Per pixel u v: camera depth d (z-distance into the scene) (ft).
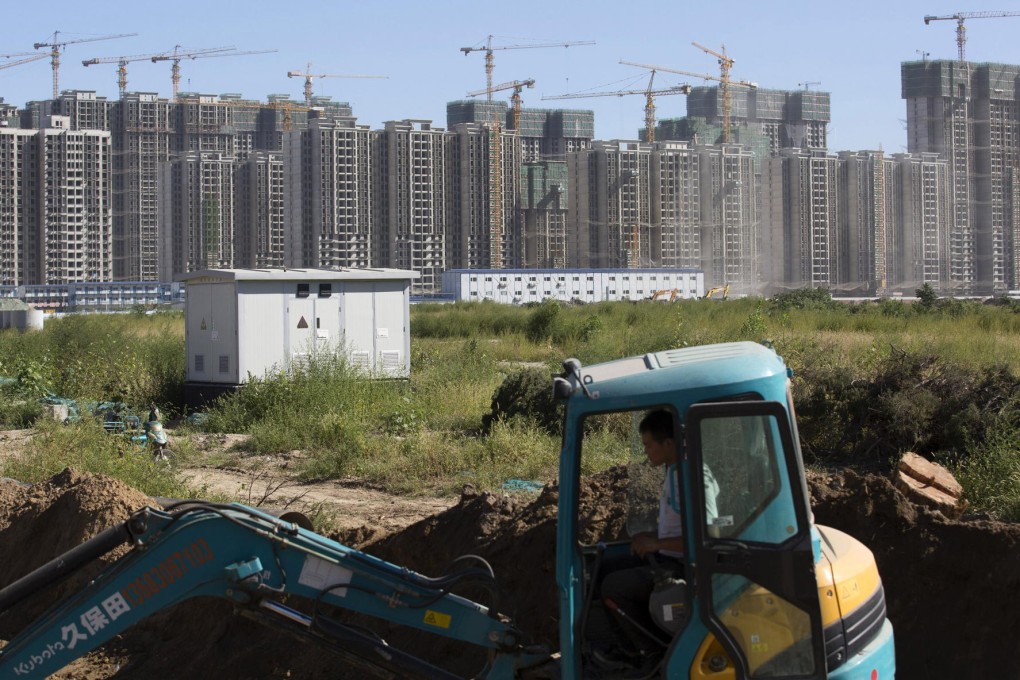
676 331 88.02
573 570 17.44
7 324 141.79
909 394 46.09
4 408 67.10
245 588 18.49
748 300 187.01
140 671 26.99
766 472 16.37
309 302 69.41
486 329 140.26
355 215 489.26
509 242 534.37
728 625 16.49
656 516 18.26
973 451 40.88
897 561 25.72
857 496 26.68
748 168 537.65
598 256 522.47
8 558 32.65
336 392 62.39
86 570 30.27
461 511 29.50
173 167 549.95
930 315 128.88
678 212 526.98
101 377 76.23
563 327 125.49
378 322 71.67
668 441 17.24
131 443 48.60
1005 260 640.99
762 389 16.65
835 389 47.75
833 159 552.82
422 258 504.84
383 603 18.72
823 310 150.10
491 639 18.49
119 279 626.64
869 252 560.20
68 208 521.24
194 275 69.51
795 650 16.40
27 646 18.62
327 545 18.84
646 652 17.71
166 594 18.63
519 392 55.47
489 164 518.78
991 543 25.08
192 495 39.88
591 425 37.35
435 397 64.90
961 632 24.48
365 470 46.73
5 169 511.40
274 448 53.47
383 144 495.41
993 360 68.08
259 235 538.47
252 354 67.67
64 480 34.55
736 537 16.42
